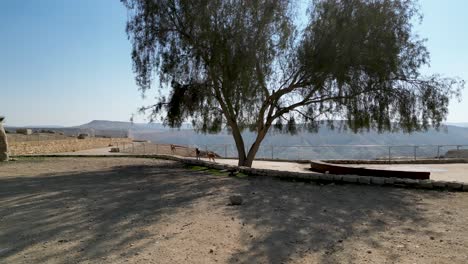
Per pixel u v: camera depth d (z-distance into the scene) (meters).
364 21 13.95
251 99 15.83
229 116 17.48
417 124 14.48
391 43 13.86
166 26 16.64
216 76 16.23
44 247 5.19
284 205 8.04
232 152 26.11
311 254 4.84
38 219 6.85
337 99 15.31
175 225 6.37
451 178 13.46
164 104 17.28
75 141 33.62
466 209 7.46
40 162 20.56
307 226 6.26
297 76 16.02
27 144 26.72
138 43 17.06
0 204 8.34
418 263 4.48
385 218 6.79
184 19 16.23
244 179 12.42
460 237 5.53
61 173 14.89
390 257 4.70
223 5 15.60
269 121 17.52
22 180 12.60
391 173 11.64
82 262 4.58
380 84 14.28
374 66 13.95
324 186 10.65
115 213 7.33
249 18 15.43
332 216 6.97
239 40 14.97
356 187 10.33
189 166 17.97
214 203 8.35
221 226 6.28
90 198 9.03
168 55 16.50
